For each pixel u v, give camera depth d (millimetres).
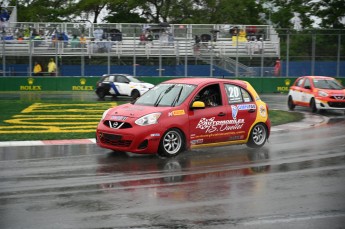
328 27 50438
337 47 38094
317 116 20812
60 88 36656
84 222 6199
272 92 36906
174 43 38062
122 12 51375
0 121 17812
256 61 38719
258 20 52188
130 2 48906
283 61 38125
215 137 11539
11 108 22484
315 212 6727
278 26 51906
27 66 37656
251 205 7035
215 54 38062
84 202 7129
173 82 11945
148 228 5992
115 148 10812
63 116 19594
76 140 13602
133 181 8547
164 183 8398
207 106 11508
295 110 23656
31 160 10578
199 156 11141
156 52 38188
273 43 38500
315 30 38125
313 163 10312
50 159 10703
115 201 7191
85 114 20328
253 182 8508
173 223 6191
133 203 7086
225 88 11891
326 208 6922
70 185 8219
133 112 10914
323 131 15820
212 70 36719
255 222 6270
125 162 10359
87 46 37719
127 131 10594
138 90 29281
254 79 36688
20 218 6340
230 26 38562
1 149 12070
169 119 10852
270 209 6848
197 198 7391
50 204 7012
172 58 38250
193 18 48969
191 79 12000
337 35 38062
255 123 12242
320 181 8602
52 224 6109
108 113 11258
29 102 25859
